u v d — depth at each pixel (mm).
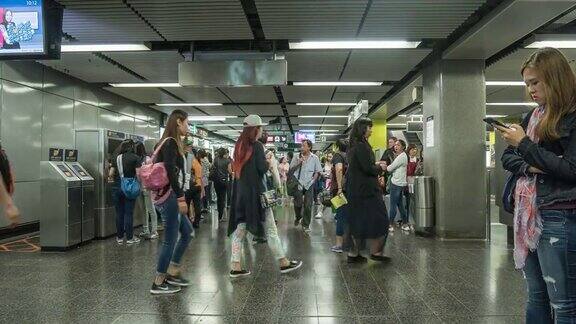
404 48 7277
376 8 5508
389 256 6027
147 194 7492
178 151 4273
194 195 8773
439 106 7535
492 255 6082
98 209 7523
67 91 10445
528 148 1852
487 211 7492
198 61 7266
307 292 4309
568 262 1839
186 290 4387
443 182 7445
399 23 6055
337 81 10172
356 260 5633
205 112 16297
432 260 5758
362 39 6832
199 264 5551
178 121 4328
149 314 3688
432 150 7871
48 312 3746
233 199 4973
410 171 8625
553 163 1793
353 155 5547
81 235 6930
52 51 5195
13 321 3535
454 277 4867
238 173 4938
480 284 4582
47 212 6559
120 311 3768
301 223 9094
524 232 1991
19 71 8742
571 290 1847
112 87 11297
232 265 4918
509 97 12625
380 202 5582
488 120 2049
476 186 7430
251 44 7648
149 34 6621
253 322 3498
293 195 8812
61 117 10188
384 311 3748
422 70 8773
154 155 4293
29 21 5098
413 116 16438
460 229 7402
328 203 6625
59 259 5934
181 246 4520
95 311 3768
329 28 6312
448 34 6527
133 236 7195
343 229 5766
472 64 7453
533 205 1940
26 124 8945
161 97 12805
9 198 2580
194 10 5656
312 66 8656
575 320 1841
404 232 8203
